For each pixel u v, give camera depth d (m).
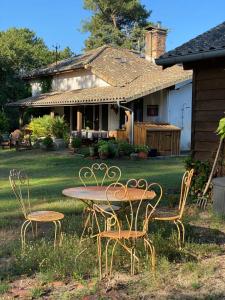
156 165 17.72
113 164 18.08
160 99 23.45
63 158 20.56
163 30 29.91
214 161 9.23
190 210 8.50
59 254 5.74
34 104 28.20
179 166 17.30
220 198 8.17
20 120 31.94
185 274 5.12
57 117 26.91
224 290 4.68
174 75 23.48
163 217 6.13
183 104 23.69
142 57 31.16
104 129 26.00
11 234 7.04
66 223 7.46
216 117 9.63
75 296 4.57
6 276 5.19
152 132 21.28
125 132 22.25
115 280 5.02
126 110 21.70
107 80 25.27
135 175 14.50
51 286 4.89
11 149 25.89
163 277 5.02
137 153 20.03
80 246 6.03
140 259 5.54
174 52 9.43
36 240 6.54
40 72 32.00
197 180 9.60
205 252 5.93
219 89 9.55
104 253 5.74
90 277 5.18
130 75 25.92
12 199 10.17
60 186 12.13
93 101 22.56
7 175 15.52
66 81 30.31
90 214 7.16
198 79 9.97
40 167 17.67
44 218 6.13
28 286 4.93
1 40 52.25
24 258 5.66
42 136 26.28
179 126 23.64
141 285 4.83
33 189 11.65
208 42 9.38
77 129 26.56
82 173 15.34
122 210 7.33
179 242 6.09
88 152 20.91
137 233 5.43
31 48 51.88
